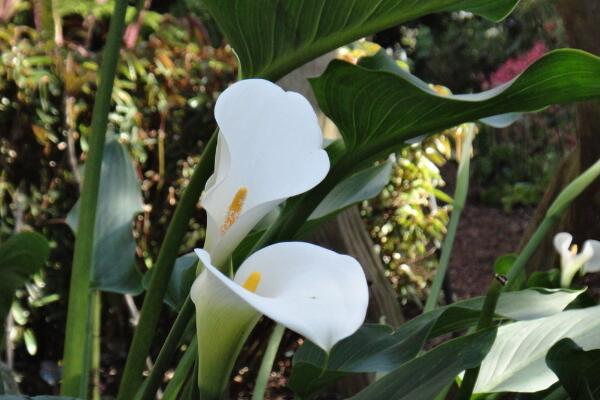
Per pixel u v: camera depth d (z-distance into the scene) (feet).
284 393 12.10
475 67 28.19
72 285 4.42
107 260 5.38
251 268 3.10
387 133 4.15
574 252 5.21
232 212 3.32
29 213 10.92
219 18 4.08
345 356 4.43
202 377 3.27
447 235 5.71
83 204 4.38
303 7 3.94
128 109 10.85
